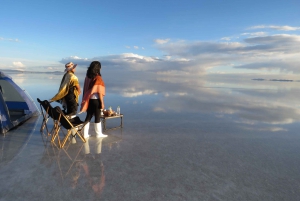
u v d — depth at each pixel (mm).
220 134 6680
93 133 6305
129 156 4680
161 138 6059
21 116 7270
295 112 11062
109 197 3145
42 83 26094
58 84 24750
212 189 3447
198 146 5500
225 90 24766
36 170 3920
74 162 4301
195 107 11664
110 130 6660
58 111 4688
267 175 4000
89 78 5727
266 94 21047
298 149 5484
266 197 3283
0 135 5867
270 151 5289
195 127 7422
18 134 6000
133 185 3488
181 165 4301
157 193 3283
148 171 3994
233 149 5359
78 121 5438
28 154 4648
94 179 3648
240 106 12531
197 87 29125
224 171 4102
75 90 5562
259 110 11367
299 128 7715
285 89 30141
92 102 5617
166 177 3789
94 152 4855
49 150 4906
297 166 4438
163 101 13367
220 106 12289
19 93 7652
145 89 22516
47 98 13016
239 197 3252
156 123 7785
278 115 10117
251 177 3900
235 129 7332
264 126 7887
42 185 3422
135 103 12172
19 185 3404
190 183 3609
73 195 3172
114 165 4207
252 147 5562
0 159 4352
